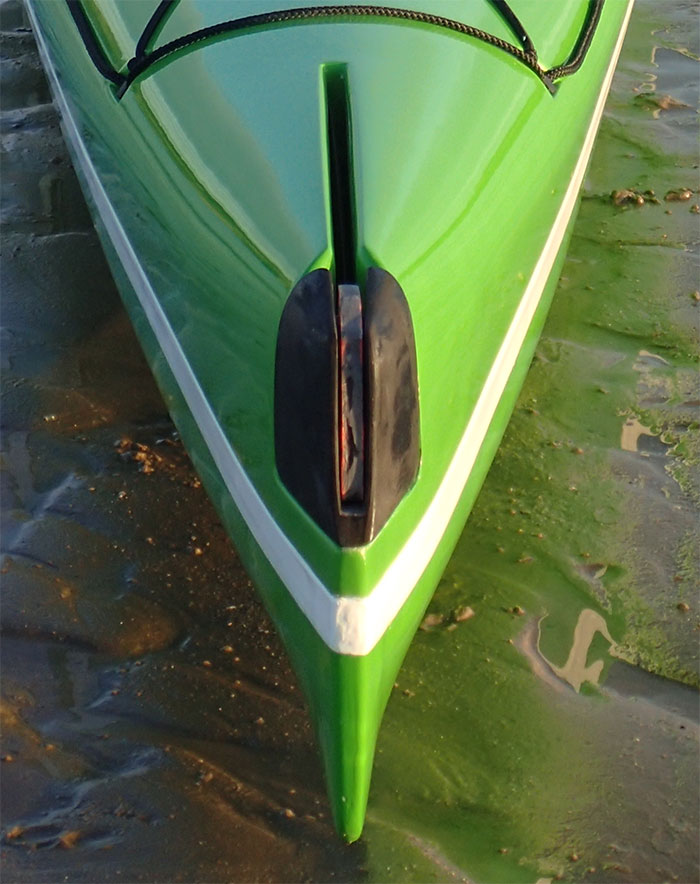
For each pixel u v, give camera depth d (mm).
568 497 2408
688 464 2504
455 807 1807
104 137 2453
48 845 1714
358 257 1698
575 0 2773
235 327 1815
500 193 2062
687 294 3078
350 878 1694
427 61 2098
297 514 1645
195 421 2031
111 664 2010
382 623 1640
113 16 2533
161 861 1697
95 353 2756
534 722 1939
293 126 1920
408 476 1667
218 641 2059
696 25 4609
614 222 3396
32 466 2422
